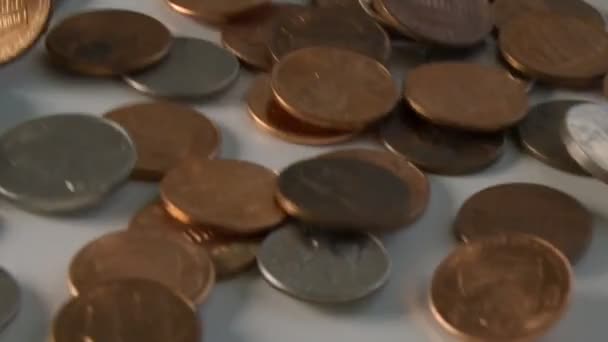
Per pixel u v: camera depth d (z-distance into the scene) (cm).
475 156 23
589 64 26
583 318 21
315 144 24
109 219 22
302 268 21
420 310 21
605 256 22
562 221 22
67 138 22
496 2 27
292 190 22
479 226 22
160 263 21
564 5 28
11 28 24
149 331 19
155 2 27
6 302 20
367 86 24
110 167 22
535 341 21
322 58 25
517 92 24
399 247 22
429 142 24
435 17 26
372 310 21
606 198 23
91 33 25
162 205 22
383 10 26
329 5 27
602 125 23
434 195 23
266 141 24
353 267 21
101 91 24
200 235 21
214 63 25
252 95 24
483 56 26
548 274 21
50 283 21
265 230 21
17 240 21
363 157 23
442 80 24
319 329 21
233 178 22
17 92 24
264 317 21
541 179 23
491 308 20
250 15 26
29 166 22
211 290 20
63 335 19
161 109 24
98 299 20
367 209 22
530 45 26
